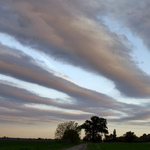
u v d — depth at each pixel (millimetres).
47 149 46938
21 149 43875
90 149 48844
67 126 102625
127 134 169625
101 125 148000
